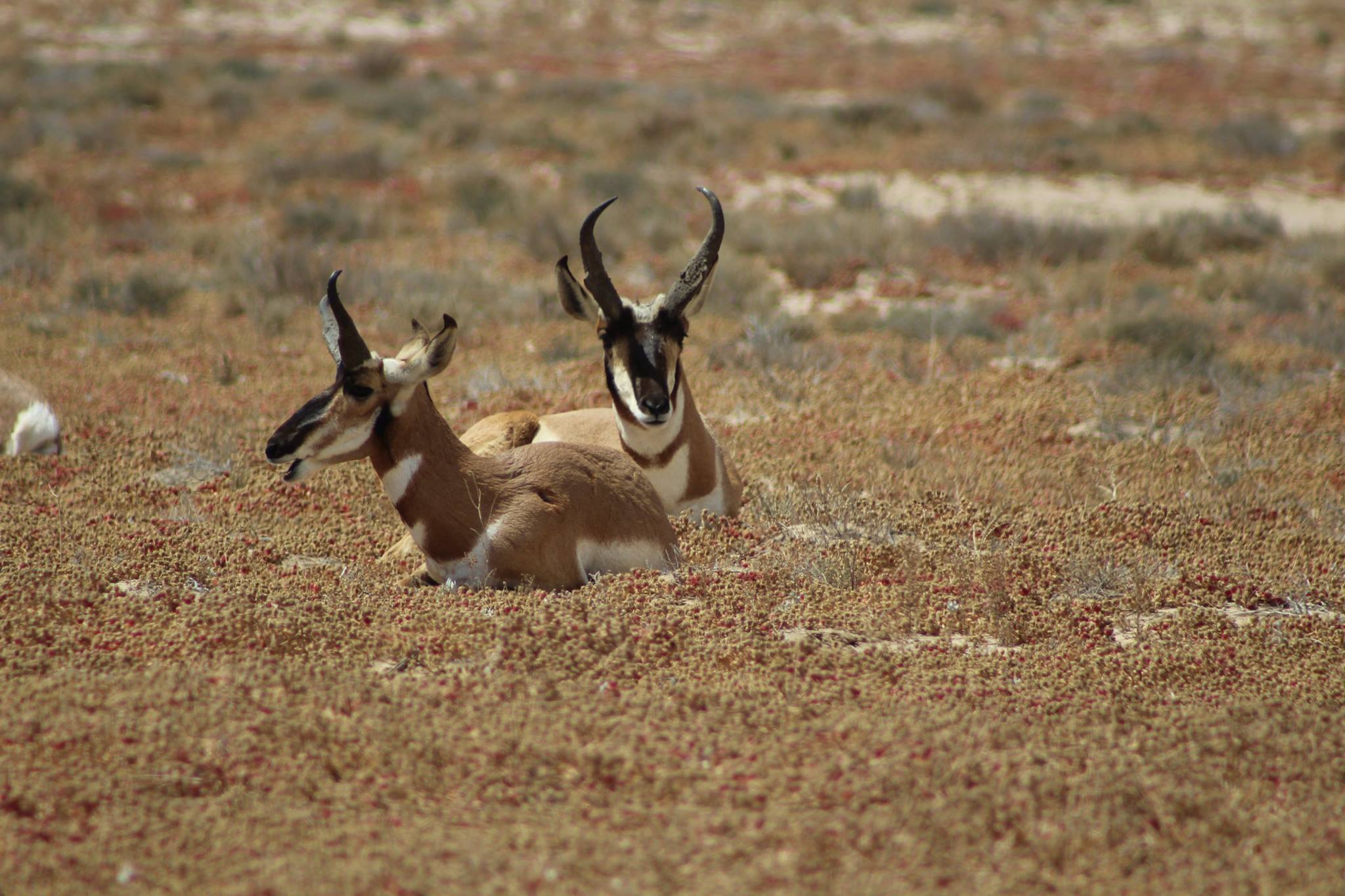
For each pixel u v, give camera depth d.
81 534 31.22
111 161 108.25
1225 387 54.19
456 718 20.70
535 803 18.38
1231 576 30.97
